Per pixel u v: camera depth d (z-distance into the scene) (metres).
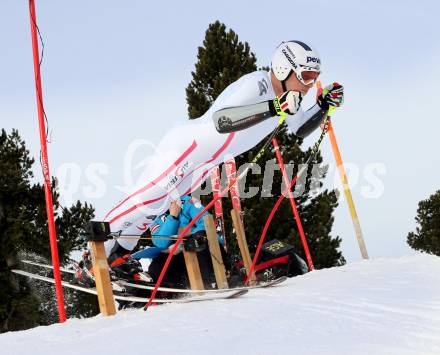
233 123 4.70
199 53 15.71
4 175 14.09
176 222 6.00
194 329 3.49
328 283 4.96
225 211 13.13
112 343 3.32
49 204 4.78
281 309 3.88
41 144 4.83
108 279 4.55
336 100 5.30
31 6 4.97
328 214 14.27
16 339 3.72
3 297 11.59
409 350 2.87
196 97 15.06
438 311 3.71
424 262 5.79
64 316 4.66
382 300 4.06
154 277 6.02
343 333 3.24
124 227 5.20
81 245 14.43
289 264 7.02
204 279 6.20
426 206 21.34
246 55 15.64
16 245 13.12
